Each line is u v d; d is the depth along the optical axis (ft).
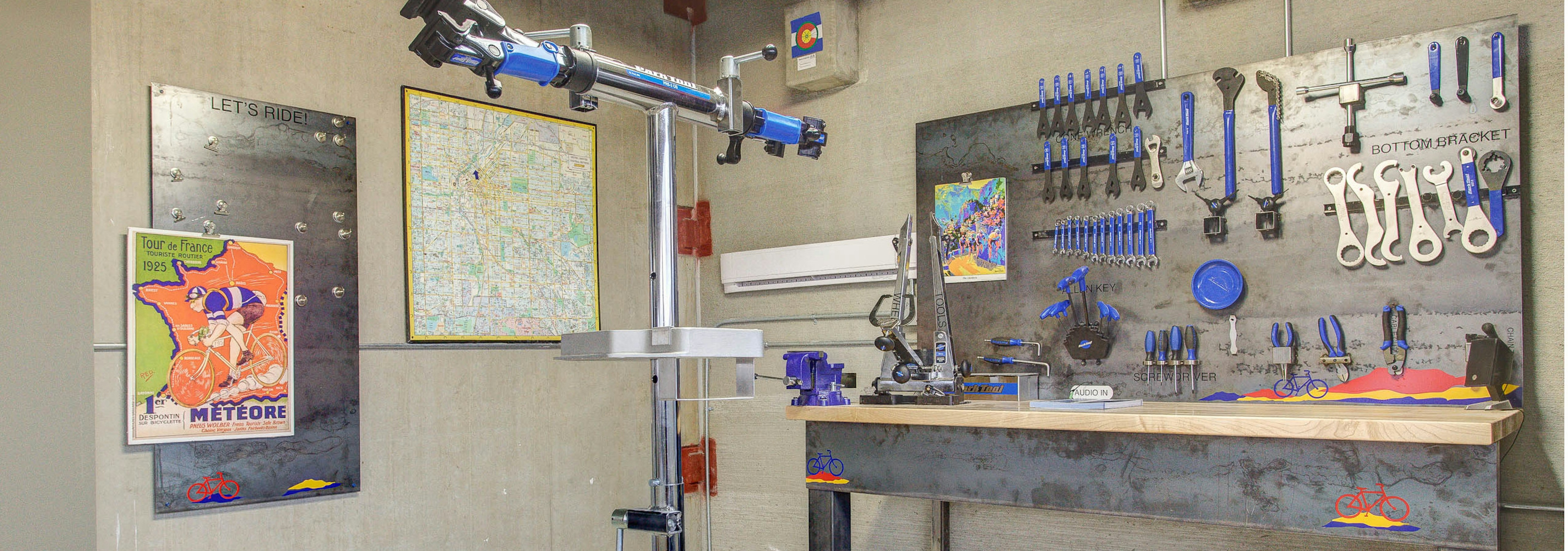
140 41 7.95
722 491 11.96
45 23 7.11
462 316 9.86
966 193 9.87
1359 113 7.77
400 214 9.50
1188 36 8.82
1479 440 5.41
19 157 6.93
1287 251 8.02
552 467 10.61
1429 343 7.38
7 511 6.79
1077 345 8.98
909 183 10.52
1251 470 6.26
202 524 8.06
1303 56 8.03
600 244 11.23
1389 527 5.78
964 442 7.56
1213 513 6.38
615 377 11.36
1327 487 5.99
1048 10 9.66
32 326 6.96
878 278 10.58
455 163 9.91
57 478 7.06
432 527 9.52
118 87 7.80
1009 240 9.53
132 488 7.68
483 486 9.96
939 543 9.73
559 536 10.62
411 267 9.49
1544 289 7.13
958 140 9.97
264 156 8.57
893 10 10.83
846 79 10.96
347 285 9.04
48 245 7.04
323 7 9.11
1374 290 7.63
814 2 10.91
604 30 11.52
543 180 10.68
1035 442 7.18
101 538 7.50
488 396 10.07
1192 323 8.43
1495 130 7.21
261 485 8.35
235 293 8.31
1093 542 9.08
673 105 4.60
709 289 12.32
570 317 10.83
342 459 8.87
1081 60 9.41
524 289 10.41
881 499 10.51
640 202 11.76
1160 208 8.65
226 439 8.18
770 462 11.52
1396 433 5.67
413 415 9.45
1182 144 8.57
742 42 12.17
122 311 7.72
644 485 11.59
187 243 8.06
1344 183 7.79
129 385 7.68
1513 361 7.05
